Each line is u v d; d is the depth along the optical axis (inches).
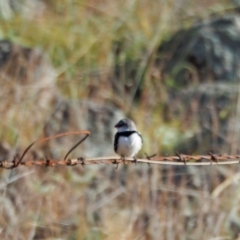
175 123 633.0
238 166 545.6
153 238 474.9
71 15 718.5
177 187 530.6
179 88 671.8
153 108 640.4
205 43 695.7
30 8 727.7
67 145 562.9
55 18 717.3
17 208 479.2
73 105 587.5
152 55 694.5
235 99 644.1
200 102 644.1
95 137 588.1
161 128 619.5
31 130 544.7
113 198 511.8
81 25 709.9
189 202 516.1
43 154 544.4
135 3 740.0
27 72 599.5
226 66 683.4
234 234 494.6
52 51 665.0
